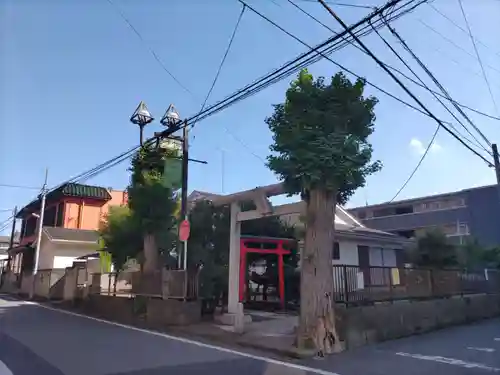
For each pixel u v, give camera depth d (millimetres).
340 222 22516
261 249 15109
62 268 24156
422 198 30141
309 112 8594
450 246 17312
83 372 6320
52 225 29156
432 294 12875
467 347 9000
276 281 16750
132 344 8938
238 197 11953
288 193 9195
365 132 8859
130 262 17484
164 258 14523
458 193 28500
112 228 15828
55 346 8508
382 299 10516
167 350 8289
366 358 7746
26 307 18094
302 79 9078
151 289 13438
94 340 9406
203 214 14664
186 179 13305
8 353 7699
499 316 15438
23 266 27984
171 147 14938
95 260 19344
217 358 7566
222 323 11797
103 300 15680
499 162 14305
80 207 28578
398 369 6887
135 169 15125
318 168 8211
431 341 9797
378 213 32688
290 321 12367
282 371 6656
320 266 8625
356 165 8266
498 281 16797
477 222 27266
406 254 18812
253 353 8148
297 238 15570
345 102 8695
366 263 19859
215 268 13742
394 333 10227
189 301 12125
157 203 14266
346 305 9305
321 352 8016
